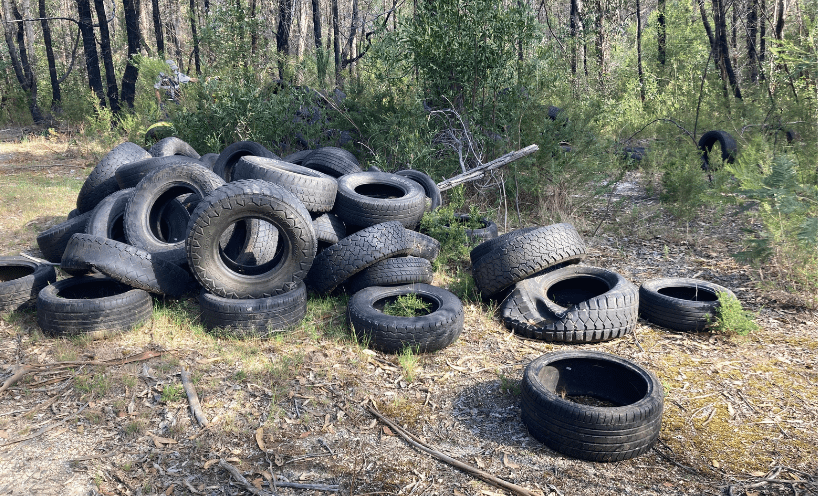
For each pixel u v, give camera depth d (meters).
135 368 4.88
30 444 3.86
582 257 6.08
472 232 8.04
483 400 4.52
